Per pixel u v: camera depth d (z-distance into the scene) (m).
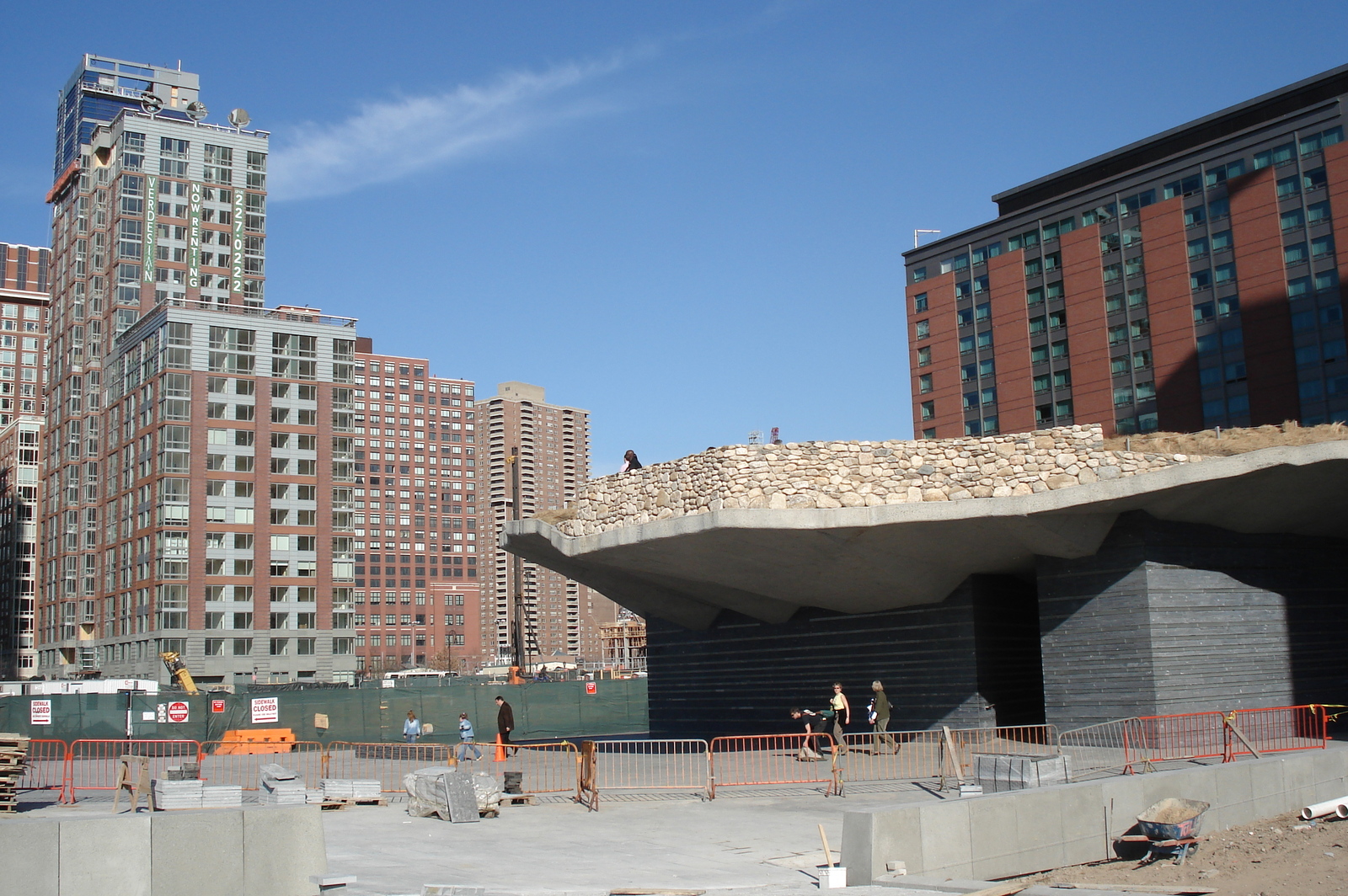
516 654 55.91
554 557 33.41
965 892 12.34
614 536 27.73
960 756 24.41
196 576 99.12
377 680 85.44
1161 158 87.25
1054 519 24.67
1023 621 29.27
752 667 33.72
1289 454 22.75
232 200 120.31
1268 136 80.12
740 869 14.09
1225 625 25.52
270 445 104.06
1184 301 83.62
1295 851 14.55
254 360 104.56
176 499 99.50
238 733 38.06
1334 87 78.19
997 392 96.19
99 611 109.38
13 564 139.00
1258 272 79.62
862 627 30.64
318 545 104.88
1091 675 25.44
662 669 36.97
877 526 24.89
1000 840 14.33
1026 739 26.47
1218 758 21.95
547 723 44.62
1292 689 26.05
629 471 29.48
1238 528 26.12
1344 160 75.75
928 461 25.53
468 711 42.84
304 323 107.38
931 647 28.88
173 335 101.38
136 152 116.50
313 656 102.88
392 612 199.62
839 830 16.69
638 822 17.86
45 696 37.22
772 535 25.23
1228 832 16.47
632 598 35.03
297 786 19.42
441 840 16.36
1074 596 25.97
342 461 107.62
